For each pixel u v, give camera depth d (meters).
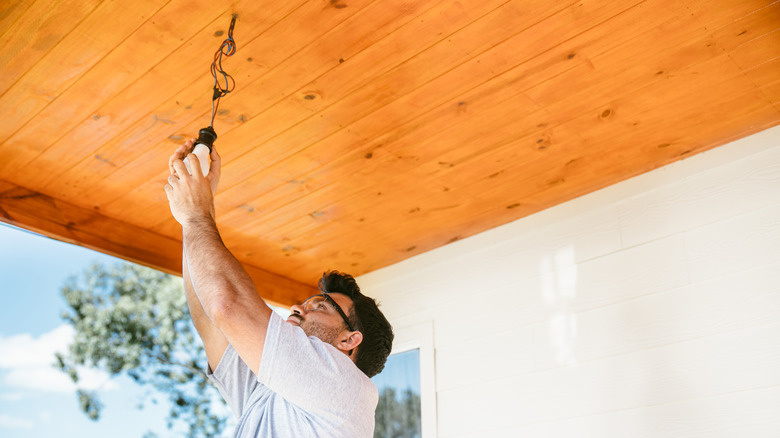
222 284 1.61
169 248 3.51
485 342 3.46
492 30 2.34
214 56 2.33
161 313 10.74
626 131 2.87
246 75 2.52
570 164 3.08
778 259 2.73
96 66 2.47
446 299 3.69
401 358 3.83
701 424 2.72
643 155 3.04
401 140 2.88
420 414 3.65
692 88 2.61
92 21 2.29
